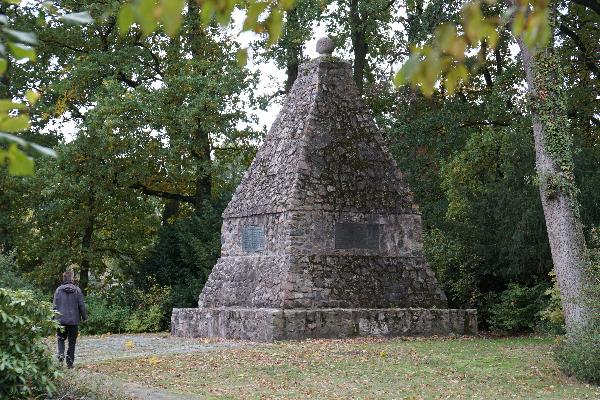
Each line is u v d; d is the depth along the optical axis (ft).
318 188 70.08
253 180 77.10
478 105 98.89
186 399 37.93
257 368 49.08
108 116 93.30
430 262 82.43
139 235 109.40
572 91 90.68
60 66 106.63
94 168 97.66
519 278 79.15
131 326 90.02
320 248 69.15
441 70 11.16
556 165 59.57
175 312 79.05
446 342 64.03
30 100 11.18
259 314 65.62
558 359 47.55
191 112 93.66
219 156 111.14
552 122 59.62
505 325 75.20
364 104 75.31
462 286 79.66
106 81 95.61
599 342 45.03
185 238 94.22
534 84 60.23
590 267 54.85
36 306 33.19
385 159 74.23
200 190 107.45
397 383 43.93
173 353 57.62
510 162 79.36
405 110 100.27
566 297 57.67
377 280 70.64
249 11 11.41
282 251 69.05
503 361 51.62
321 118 72.84
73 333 48.55
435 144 97.60
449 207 88.53
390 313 68.33
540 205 74.43
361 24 100.48
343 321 66.49
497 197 78.59
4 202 103.91
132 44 105.60
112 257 114.42
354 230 70.85
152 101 95.30
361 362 51.34
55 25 100.01
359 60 107.96
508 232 76.59
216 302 76.69
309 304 67.26
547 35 11.30
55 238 100.32
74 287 48.83
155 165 102.89
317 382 44.21
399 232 72.84
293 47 102.06
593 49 93.15
